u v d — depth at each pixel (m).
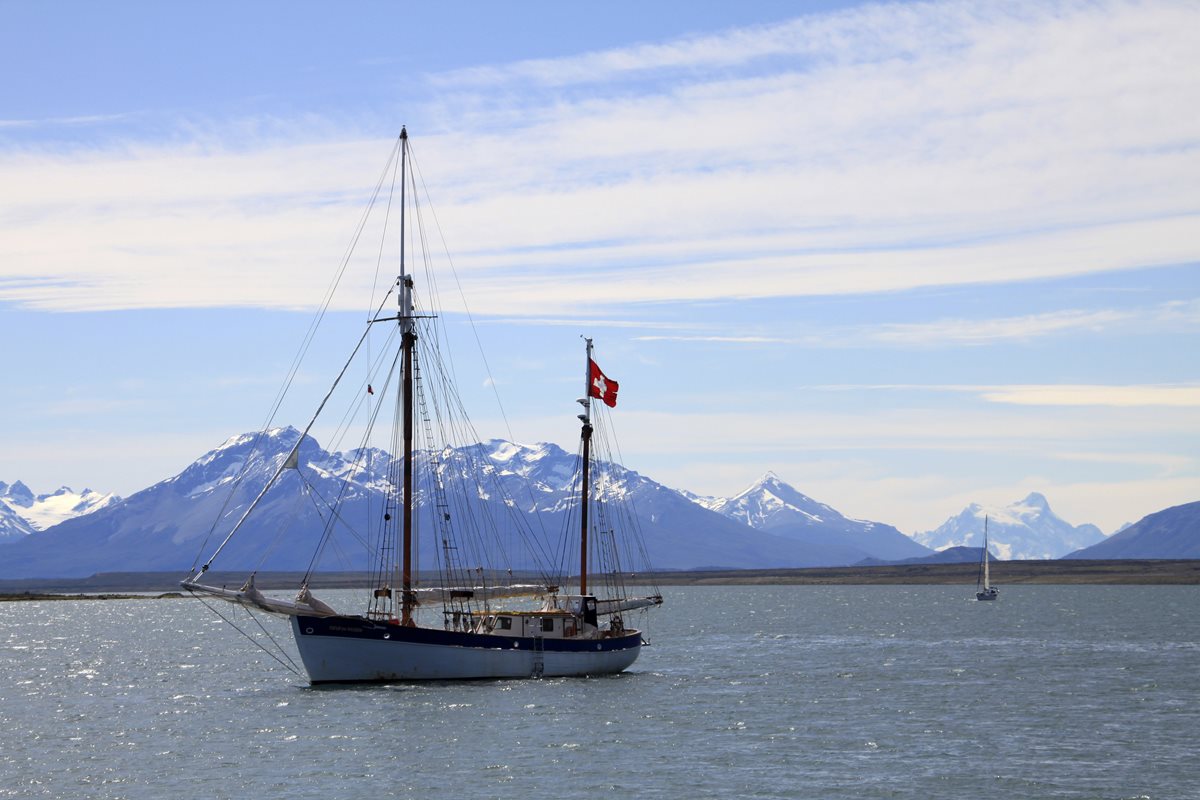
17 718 110.75
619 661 134.25
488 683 120.62
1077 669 145.38
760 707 110.31
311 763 85.62
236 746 92.19
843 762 85.38
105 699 124.50
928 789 77.31
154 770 84.56
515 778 80.56
